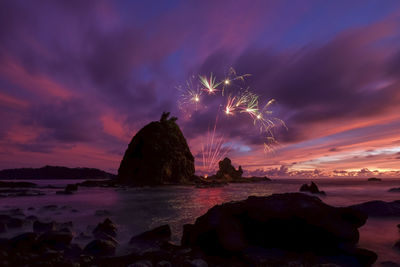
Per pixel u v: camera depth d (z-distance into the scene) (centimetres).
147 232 728
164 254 548
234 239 564
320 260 509
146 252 569
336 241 556
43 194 3050
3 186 4534
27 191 3409
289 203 652
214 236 565
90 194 3189
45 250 593
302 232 587
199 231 609
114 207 1666
